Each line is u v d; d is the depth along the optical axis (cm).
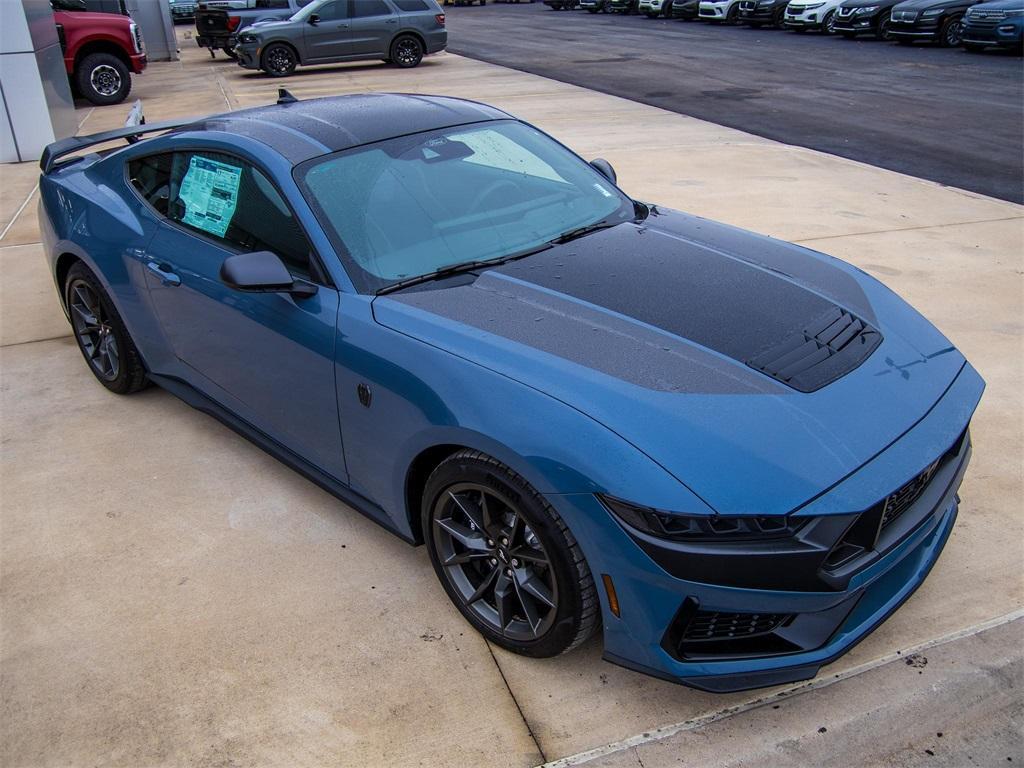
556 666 267
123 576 310
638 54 1931
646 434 225
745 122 1146
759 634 234
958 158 943
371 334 279
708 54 1909
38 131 988
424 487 288
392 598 298
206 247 348
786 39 2194
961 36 1858
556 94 1388
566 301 282
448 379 256
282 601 296
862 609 246
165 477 372
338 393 294
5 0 929
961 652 268
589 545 229
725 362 252
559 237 331
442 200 328
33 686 262
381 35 1808
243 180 334
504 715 249
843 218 714
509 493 244
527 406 239
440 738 241
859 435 235
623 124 1127
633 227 349
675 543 217
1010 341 482
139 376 428
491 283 294
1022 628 277
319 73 1806
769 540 217
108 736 244
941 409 258
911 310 313
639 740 239
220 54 2341
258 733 244
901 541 239
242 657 271
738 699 253
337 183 317
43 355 491
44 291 584
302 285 299
